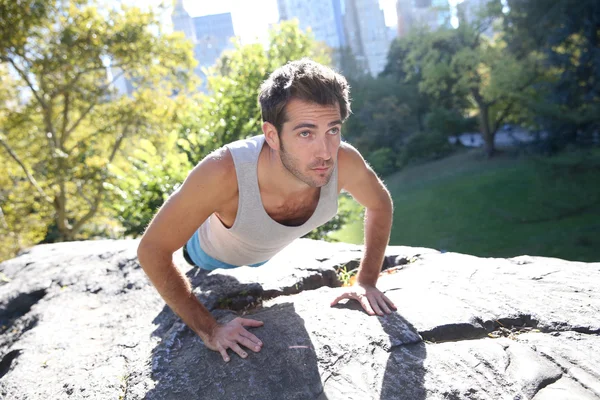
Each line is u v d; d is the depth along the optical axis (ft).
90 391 6.10
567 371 5.25
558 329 5.96
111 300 9.39
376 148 95.55
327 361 5.64
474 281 7.36
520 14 63.57
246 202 6.09
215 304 7.82
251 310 7.66
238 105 25.00
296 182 6.02
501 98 76.02
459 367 5.39
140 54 55.93
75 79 54.29
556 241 42.91
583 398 4.88
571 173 58.80
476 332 6.08
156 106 58.29
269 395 5.32
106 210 56.80
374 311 6.54
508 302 6.57
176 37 57.47
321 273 8.68
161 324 7.81
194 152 21.40
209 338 6.15
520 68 65.31
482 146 89.40
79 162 56.49
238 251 7.16
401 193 74.90
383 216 7.07
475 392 5.04
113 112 58.80
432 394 5.06
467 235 49.47
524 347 5.66
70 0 53.31
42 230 56.03
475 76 78.54
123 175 20.21
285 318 6.61
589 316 6.07
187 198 5.86
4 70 56.34
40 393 6.35
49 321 8.72
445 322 6.14
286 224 6.57
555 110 54.60
